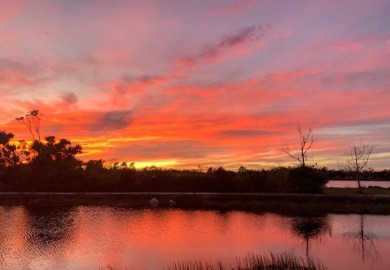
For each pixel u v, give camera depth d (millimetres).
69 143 67875
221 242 27109
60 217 38062
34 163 63281
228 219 36812
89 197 51906
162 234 29703
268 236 29031
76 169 65062
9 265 21672
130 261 22344
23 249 25109
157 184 61219
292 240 27781
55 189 61062
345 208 43219
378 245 26203
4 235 29281
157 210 43125
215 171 62938
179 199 50250
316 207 44125
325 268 20891
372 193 52500
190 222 35094
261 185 58844
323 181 53562
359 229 31703
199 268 20500
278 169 59500
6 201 50375
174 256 23375
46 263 22062
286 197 48094
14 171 64188
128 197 51750
